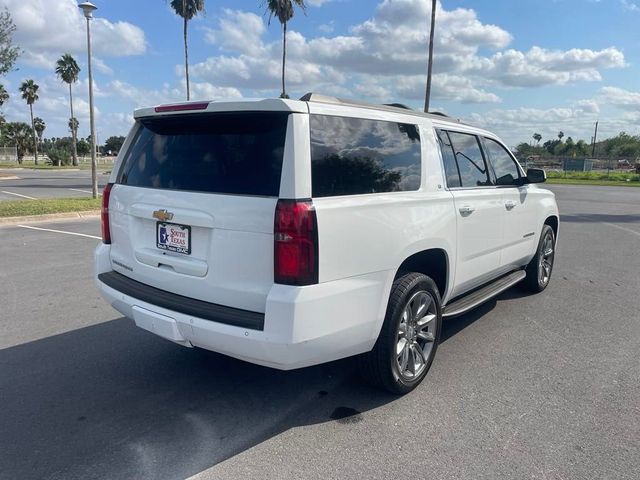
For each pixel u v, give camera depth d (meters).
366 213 3.22
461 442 3.15
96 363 4.31
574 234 12.00
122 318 5.45
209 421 3.39
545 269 6.66
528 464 2.93
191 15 31.83
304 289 2.88
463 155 4.57
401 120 3.79
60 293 6.36
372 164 3.42
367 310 3.26
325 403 3.64
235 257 3.05
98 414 3.47
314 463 2.93
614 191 29.97
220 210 3.09
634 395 3.78
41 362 4.31
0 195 20.38
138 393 3.78
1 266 7.79
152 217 3.50
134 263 3.74
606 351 4.62
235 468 2.88
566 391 3.84
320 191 3.02
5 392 3.77
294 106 2.97
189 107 3.27
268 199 2.93
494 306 5.97
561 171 57.03
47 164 63.12
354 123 3.34
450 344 4.77
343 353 3.23
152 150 3.69
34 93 72.31
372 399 3.70
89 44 16.67
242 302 3.06
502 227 5.05
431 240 3.80
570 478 2.81
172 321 3.22
